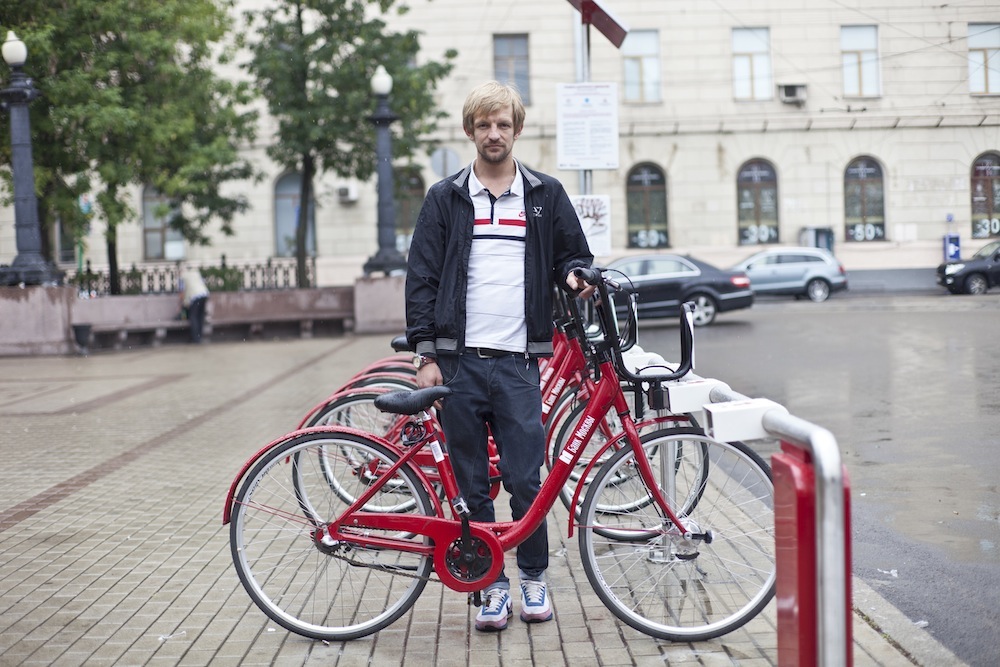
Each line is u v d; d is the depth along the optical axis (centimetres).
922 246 3025
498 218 390
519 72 3138
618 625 394
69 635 396
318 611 390
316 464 390
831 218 3138
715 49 3150
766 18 3127
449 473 378
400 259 2247
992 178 2847
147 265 3050
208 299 2227
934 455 695
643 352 490
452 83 3125
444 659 363
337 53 2342
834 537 248
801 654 254
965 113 2844
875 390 1002
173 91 2191
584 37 1037
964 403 895
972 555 470
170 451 809
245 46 2417
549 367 521
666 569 382
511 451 388
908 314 1986
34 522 585
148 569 485
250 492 387
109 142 2147
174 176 2170
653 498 383
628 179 3198
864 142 3089
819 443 251
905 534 511
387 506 393
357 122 2384
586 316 535
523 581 401
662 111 3167
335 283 3094
